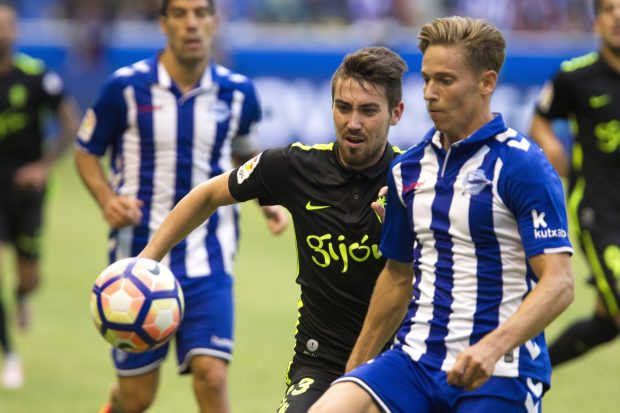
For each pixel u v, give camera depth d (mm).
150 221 22672
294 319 36406
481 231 14852
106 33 73688
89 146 23000
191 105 22812
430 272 15328
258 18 78000
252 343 33156
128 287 16266
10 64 33562
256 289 40844
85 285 41188
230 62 69125
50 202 59625
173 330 16594
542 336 15430
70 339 33906
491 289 14891
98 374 30031
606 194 26703
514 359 14891
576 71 27172
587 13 79062
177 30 22406
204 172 22984
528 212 14461
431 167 15375
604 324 26797
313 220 17312
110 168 23641
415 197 15398
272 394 27828
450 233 15055
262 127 69500
